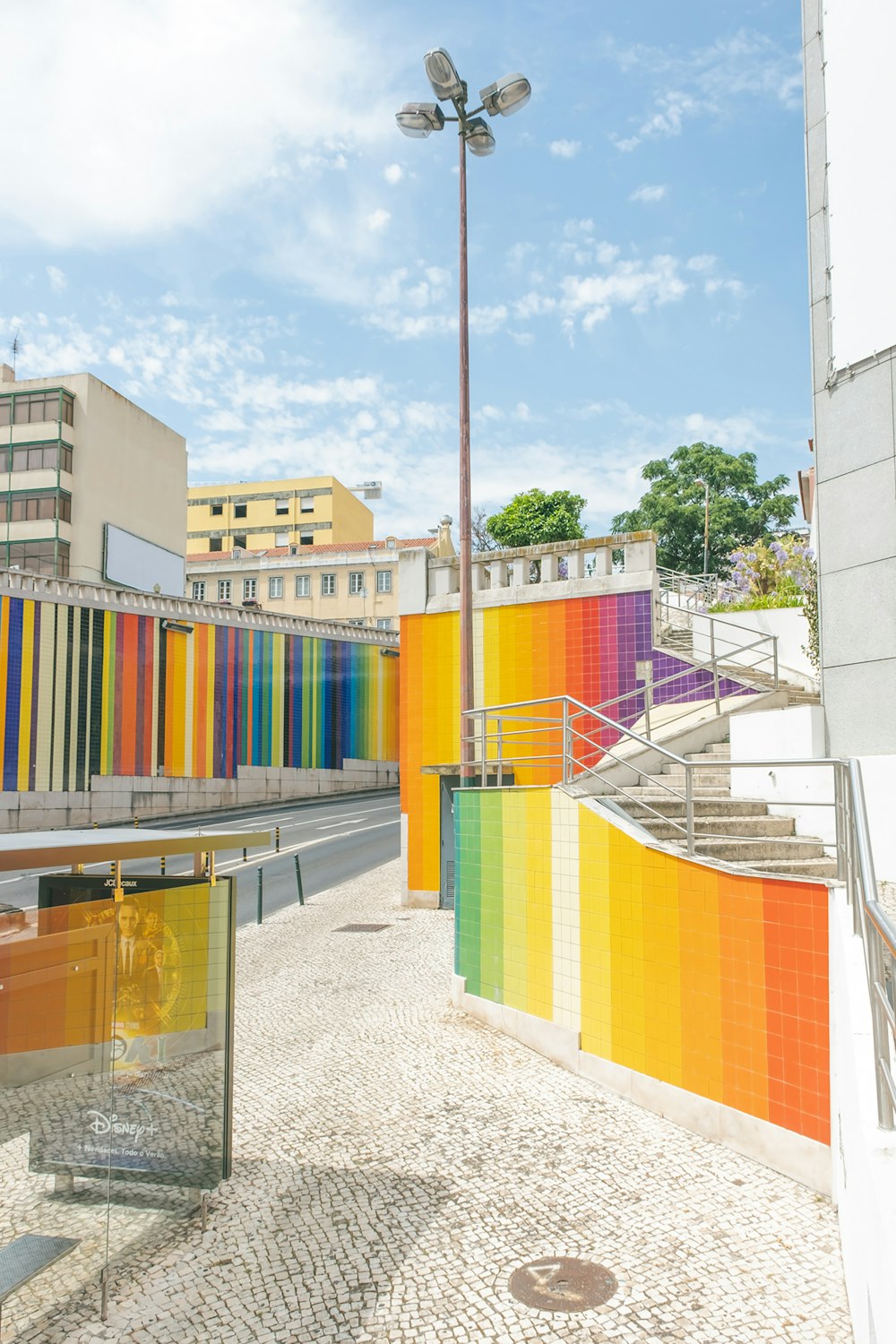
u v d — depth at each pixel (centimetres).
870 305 932
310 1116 718
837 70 974
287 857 2300
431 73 1320
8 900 1753
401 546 5812
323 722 3928
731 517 4497
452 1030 930
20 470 3928
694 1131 671
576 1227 534
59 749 3095
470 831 1009
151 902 558
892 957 295
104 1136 478
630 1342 425
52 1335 434
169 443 4666
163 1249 514
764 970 623
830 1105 570
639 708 1439
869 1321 335
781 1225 530
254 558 5975
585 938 805
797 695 1233
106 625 3262
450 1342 427
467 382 1391
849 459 955
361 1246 516
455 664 1638
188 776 3450
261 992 1097
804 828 920
